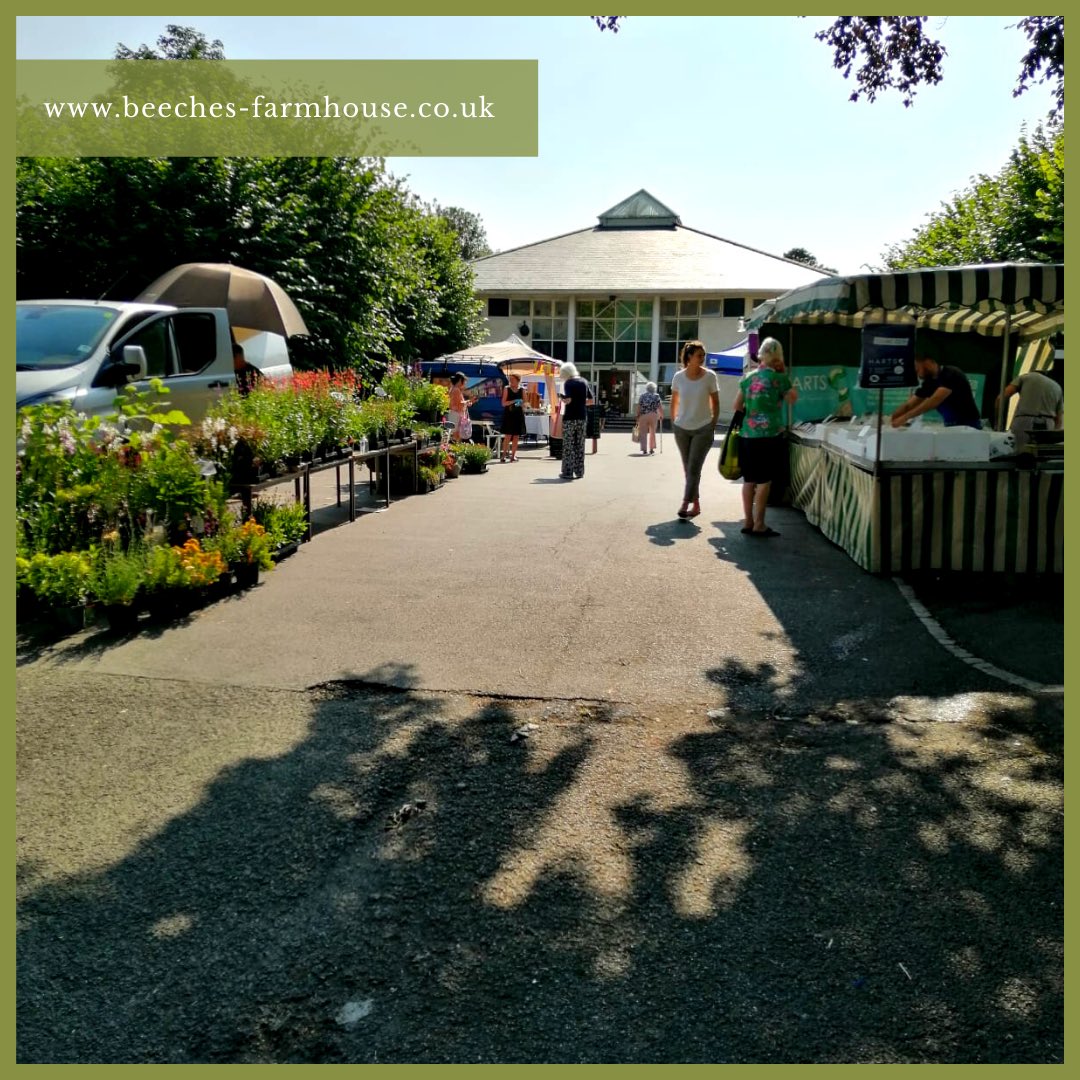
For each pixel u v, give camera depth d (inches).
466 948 109.5
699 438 386.3
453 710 180.7
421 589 271.3
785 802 143.9
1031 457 278.5
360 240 735.7
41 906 117.7
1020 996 101.2
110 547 245.0
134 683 193.0
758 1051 93.6
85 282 631.2
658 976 104.7
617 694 189.8
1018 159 746.8
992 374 453.4
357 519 392.8
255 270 633.6
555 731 171.0
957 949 109.0
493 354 977.5
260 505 313.1
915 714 178.1
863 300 271.0
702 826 136.9
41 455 241.8
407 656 211.8
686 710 181.6
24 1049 94.3
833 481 340.8
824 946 109.8
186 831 135.4
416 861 127.6
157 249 616.4
